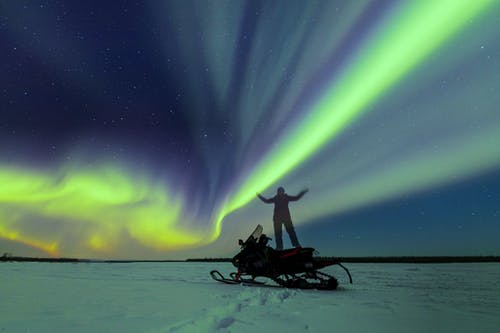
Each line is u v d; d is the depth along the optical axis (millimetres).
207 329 2762
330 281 5855
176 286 6066
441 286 6129
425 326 2955
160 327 2764
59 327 2762
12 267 11203
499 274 8742
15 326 2791
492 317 3346
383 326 2943
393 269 10891
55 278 7352
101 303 4000
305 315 3404
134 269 10773
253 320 3148
